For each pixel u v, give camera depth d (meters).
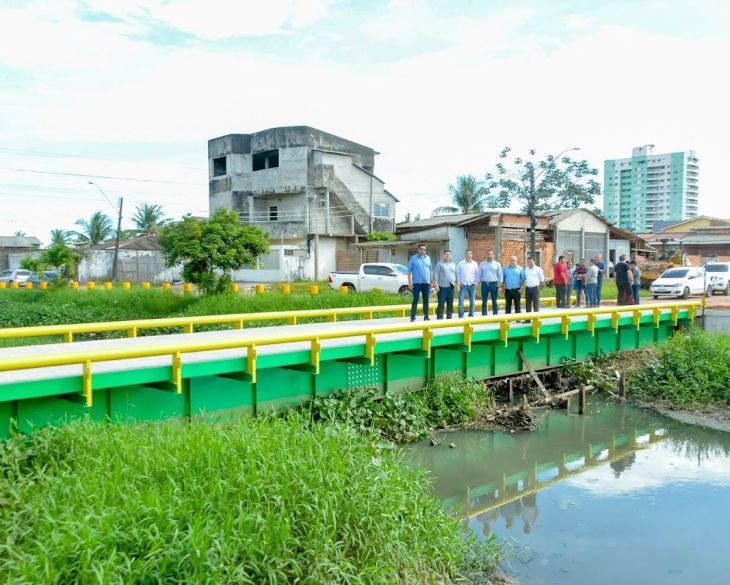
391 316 21.00
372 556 5.85
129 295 27.91
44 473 6.13
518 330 14.05
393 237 43.62
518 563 7.18
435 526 6.97
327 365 10.89
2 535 5.00
